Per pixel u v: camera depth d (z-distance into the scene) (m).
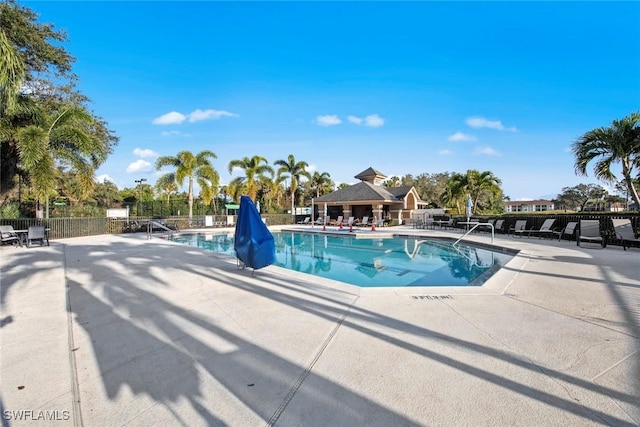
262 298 5.52
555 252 10.52
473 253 13.30
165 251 11.84
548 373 2.91
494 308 4.79
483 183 34.28
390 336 3.80
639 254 9.88
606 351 3.32
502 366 3.05
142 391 2.72
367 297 5.48
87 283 6.71
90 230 20.25
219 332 4.02
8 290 6.16
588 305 4.86
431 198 56.06
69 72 18.28
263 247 7.25
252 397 2.62
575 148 15.56
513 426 2.23
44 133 12.91
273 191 36.56
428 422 2.28
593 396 2.55
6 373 3.02
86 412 2.45
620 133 14.11
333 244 17.69
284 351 3.45
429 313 4.61
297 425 2.27
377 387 2.73
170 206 35.16
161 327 4.20
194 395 2.65
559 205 62.50
